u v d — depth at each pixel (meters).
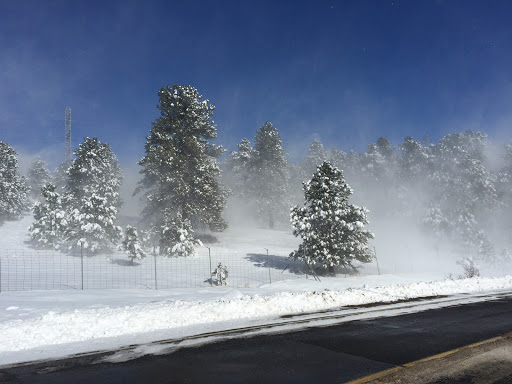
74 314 7.97
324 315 9.17
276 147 57.75
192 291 14.66
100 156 41.91
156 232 33.16
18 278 19.70
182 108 38.06
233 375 4.83
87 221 29.45
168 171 35.69
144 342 6.56
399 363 5.34
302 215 25.33
